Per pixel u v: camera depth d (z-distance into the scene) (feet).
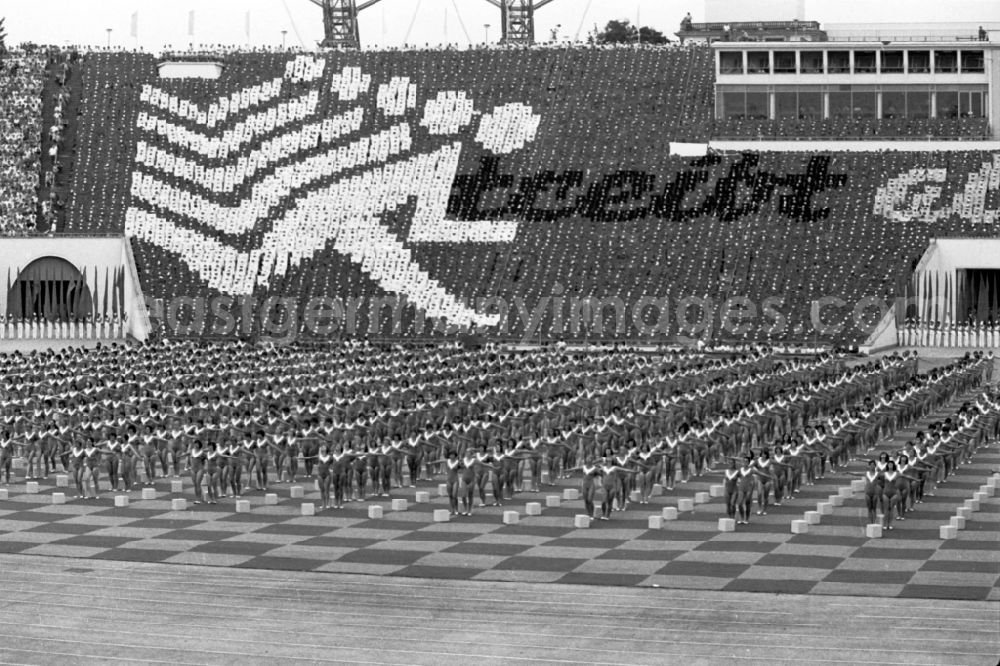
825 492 234.99
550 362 357.82
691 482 247.09
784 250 460.55
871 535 199.00
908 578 174.60
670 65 553.23
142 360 362.74
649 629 155.02
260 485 246.27
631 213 481.87
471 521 215.10
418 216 491.31
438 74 545.85
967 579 173.68
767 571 179.42
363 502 232.53
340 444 231.71
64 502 234.99
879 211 473.67
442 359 364.79
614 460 215.51
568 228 479.41
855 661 142.61
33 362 353.31
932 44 542.57
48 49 565.94
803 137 527.81
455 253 476.95
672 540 199.11
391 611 163.94
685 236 469.98
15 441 257.55
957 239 458.09
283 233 490.08
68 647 152.05
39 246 486.38
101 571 184.75
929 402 321.32
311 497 238.89
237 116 531.91
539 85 541.75
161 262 483.92
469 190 497.87
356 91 538.88
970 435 263.08
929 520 210.18
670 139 518.78
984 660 142.00
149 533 208.44
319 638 153.89
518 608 164.45
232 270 480.64
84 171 515.09
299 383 326.65
